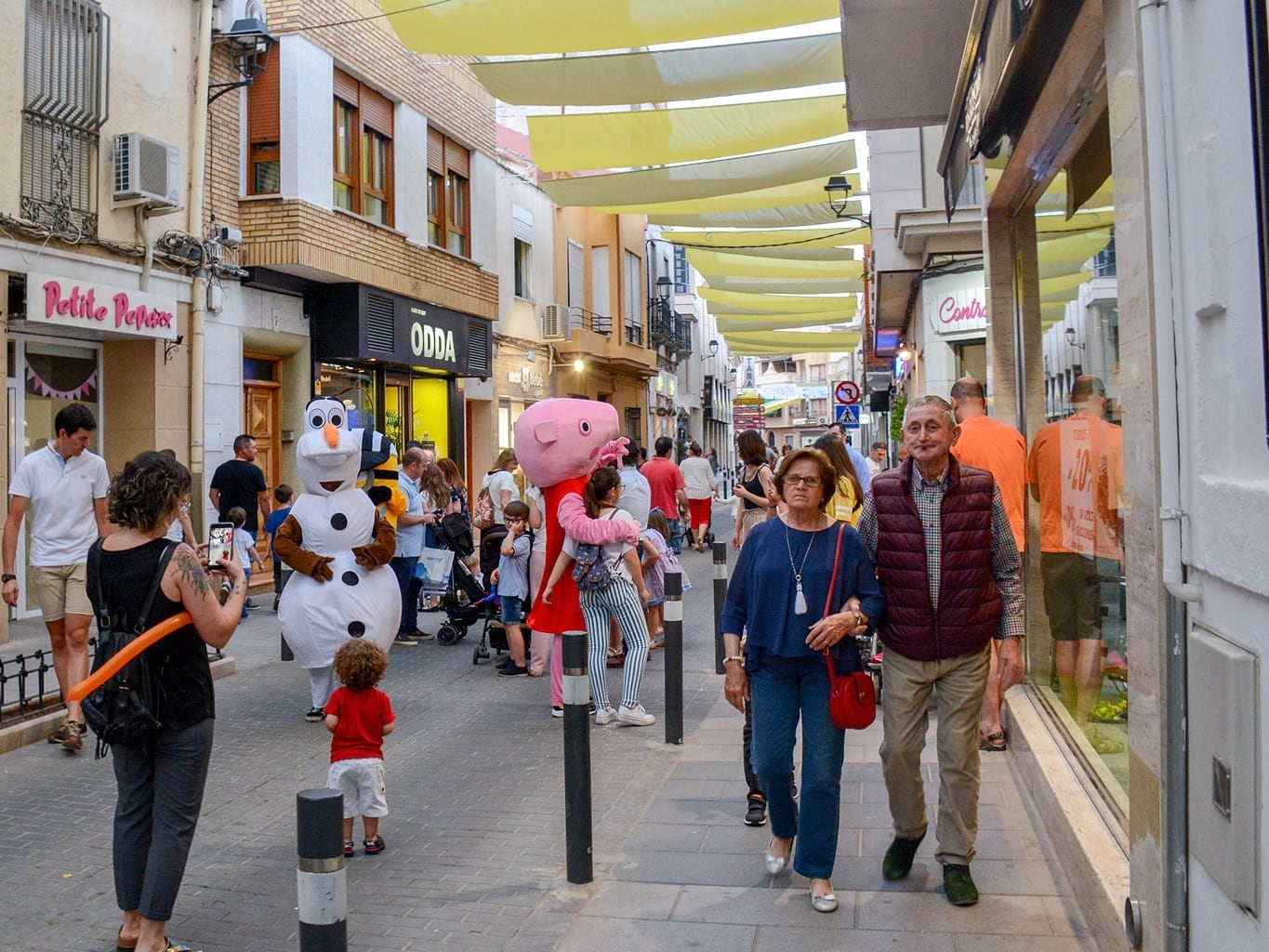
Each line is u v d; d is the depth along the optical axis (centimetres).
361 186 1689
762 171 1750
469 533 1145
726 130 1541
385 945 440
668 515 1692
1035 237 709
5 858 543
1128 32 341
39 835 576
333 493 812
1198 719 278
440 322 1930
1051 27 447
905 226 1470
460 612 1160
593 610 809
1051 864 499
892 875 488
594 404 902
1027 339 745
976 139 546
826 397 9494
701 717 831
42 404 1207
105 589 416
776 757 470
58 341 1225
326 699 825
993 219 785
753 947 427
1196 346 285
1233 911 260
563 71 1378
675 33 1273
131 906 431
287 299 1577
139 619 411
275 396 1603
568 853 501
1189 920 296
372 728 547
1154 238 304
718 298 3325
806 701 464
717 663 1002
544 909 473
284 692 934
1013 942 423
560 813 609
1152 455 321
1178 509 296
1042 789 539
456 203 2078
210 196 1412
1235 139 250
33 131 1091
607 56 1344
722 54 1336
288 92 1488
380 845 549
